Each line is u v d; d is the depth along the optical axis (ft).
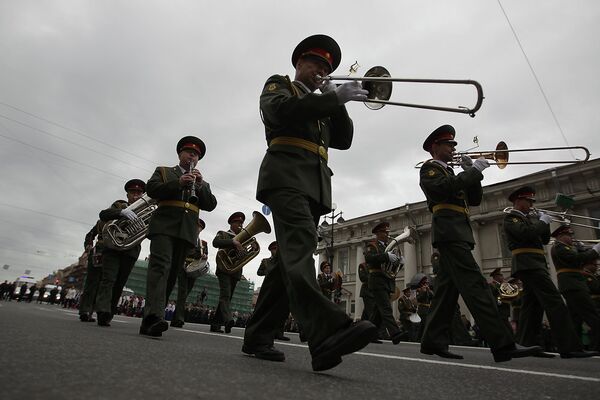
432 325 14.64
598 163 63.10
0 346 6.32
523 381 7.95
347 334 6.36
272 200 8.21
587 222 63.26
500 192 73.05
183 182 13.93
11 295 112.47
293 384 5.44
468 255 13.34
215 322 25.07
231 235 26.55
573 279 21.53
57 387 3.98
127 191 22.39
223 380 5.22
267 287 9.36
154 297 13.01
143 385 4.45
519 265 17.61
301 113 7.91
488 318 12.45
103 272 18.62
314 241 7.82
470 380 7.75
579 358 17.57
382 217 90.43
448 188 13.34
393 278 26.89
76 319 21.38
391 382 6.70
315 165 8.57
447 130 15.35
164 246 13.75
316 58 9.68
